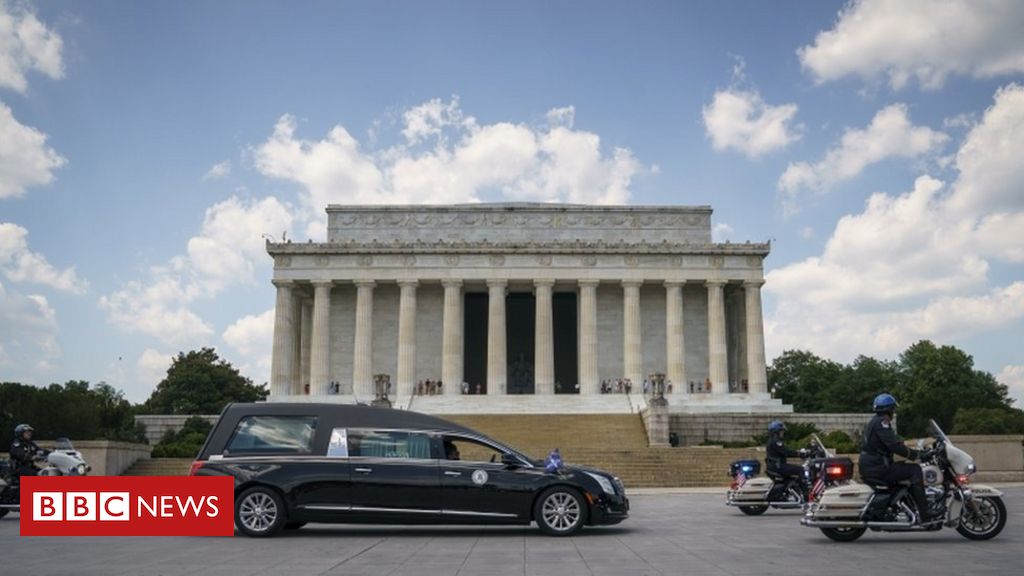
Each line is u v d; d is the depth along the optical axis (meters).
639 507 43.53
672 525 31.91
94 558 22.28
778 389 166.38
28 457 36.16
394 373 123.31
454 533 28.88
